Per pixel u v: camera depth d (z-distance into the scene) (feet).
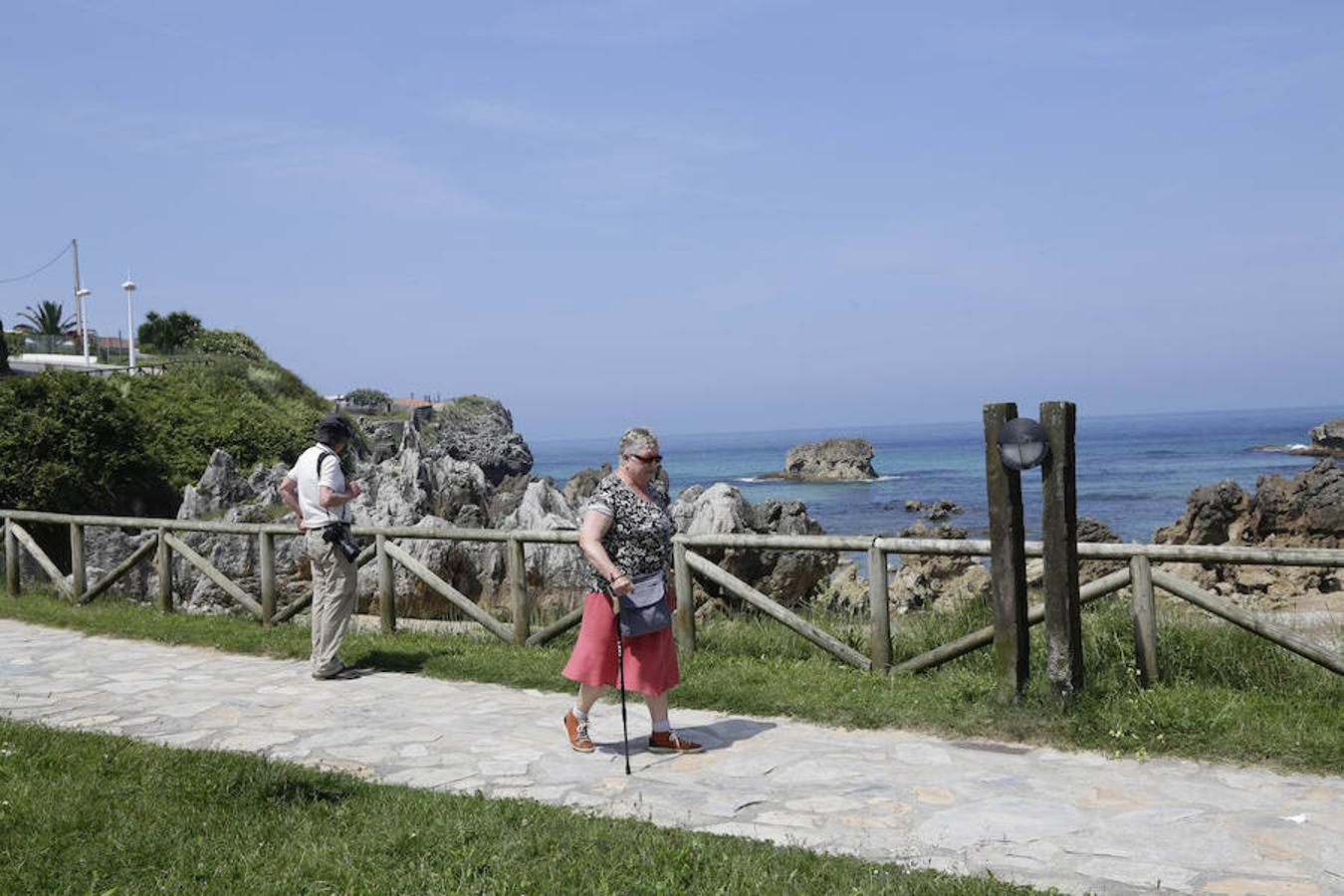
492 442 425.69
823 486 314.14
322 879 14.03
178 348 279.28
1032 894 13.24
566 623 30.45
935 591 51.34
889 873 13.99
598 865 14.29
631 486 20.33
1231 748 19.07
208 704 26.11
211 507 100.99
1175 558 22.02
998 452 21.86
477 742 21.97
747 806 17.37
